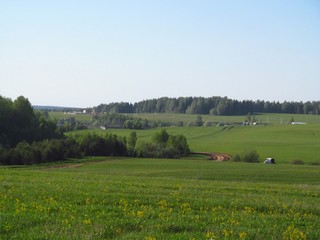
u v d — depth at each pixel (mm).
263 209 20672
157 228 15102
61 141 93188
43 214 16609
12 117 103188
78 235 13547
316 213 20500
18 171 42594
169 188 28578
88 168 71312
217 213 18750
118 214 17297
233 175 55812
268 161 101625
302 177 55531
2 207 17672
